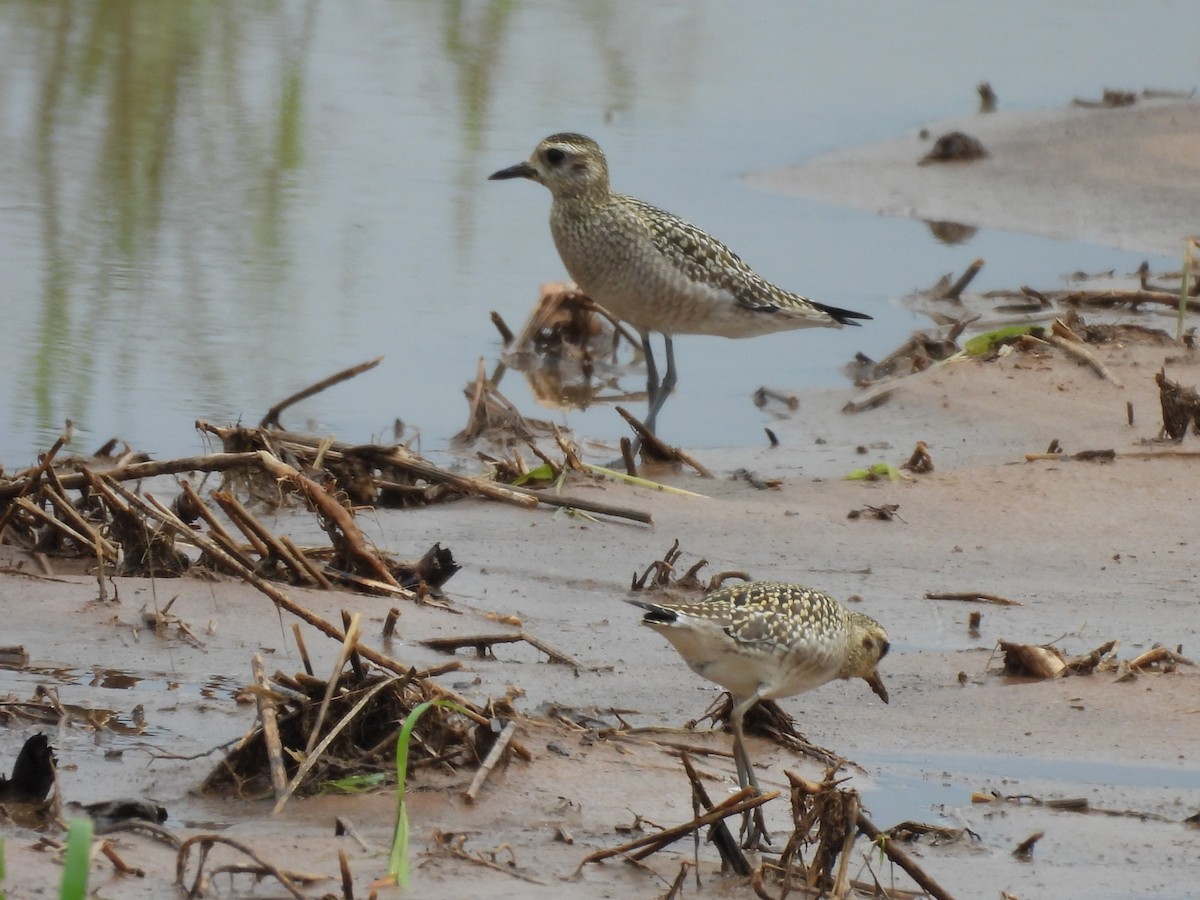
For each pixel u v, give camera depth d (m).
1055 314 18.11
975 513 13.09
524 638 9.97
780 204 21.34
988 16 33.09
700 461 14.40
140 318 16.52
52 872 6.84
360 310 17.19
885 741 9.23
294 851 7.29
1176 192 22.31
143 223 19.31
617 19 31.44
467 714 8.27
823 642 8.47
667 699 9.55
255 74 26.00
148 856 7.14
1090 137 24.14
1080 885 7.59
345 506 12.07
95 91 24.47
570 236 15.66
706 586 11.39
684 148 23.42
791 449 14.77
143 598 10.12
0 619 9.72
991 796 8.54
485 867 7.29
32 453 13.12
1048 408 15.48
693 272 15.52
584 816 7.95
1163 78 27.91
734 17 32.31
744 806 7.31
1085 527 12.87
